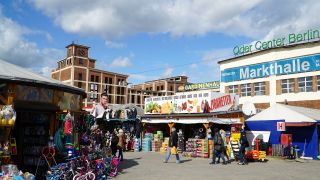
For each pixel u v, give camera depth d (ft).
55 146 35.55
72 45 279.28
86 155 37.52
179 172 42.83
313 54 107.04
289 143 65.98
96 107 51.90
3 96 31.27
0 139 30.53
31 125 40.14
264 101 120.16
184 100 82.28
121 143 55.47
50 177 31.71
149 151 79.77
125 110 91.56
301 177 40.52
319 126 69.31
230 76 135.44
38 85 34.22
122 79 315.58
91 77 287.07
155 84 376.68
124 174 40.68
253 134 73.92
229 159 60.29
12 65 38.93
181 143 74.33
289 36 116.26
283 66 115.34
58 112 37.14
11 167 29.07
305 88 108.06
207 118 68.13
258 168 48.78
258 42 126.82
